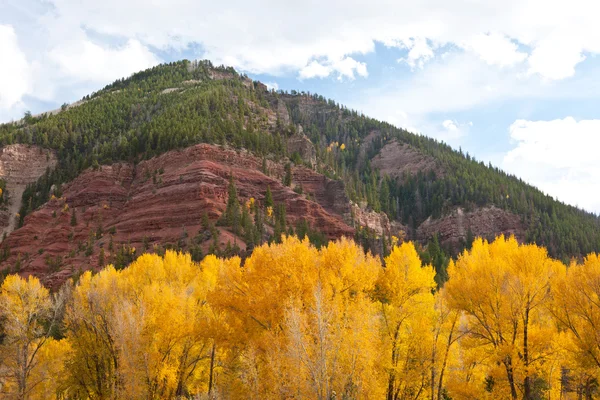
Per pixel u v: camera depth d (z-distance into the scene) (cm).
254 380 2336
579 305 2323
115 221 12112
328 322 2189
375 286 2870
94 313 3262
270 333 2291
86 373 3275
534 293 2517
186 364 3117
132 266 5812
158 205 11944
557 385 2967
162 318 2962
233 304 2588
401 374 2678
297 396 2019
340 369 2095
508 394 2539
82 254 10812
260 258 2662
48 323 3919
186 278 5216
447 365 3055
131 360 2809
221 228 10681
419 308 2900
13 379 3528
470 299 2695
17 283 3531
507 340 2589
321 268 2591
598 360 2231
